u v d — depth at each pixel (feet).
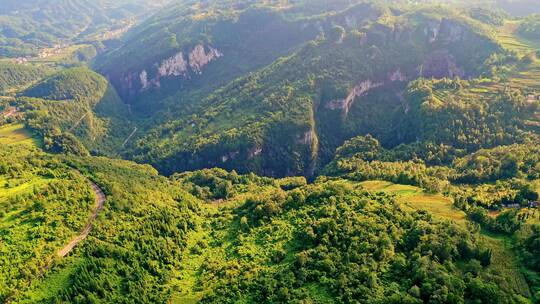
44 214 416.67
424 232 358.64
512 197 437.58
